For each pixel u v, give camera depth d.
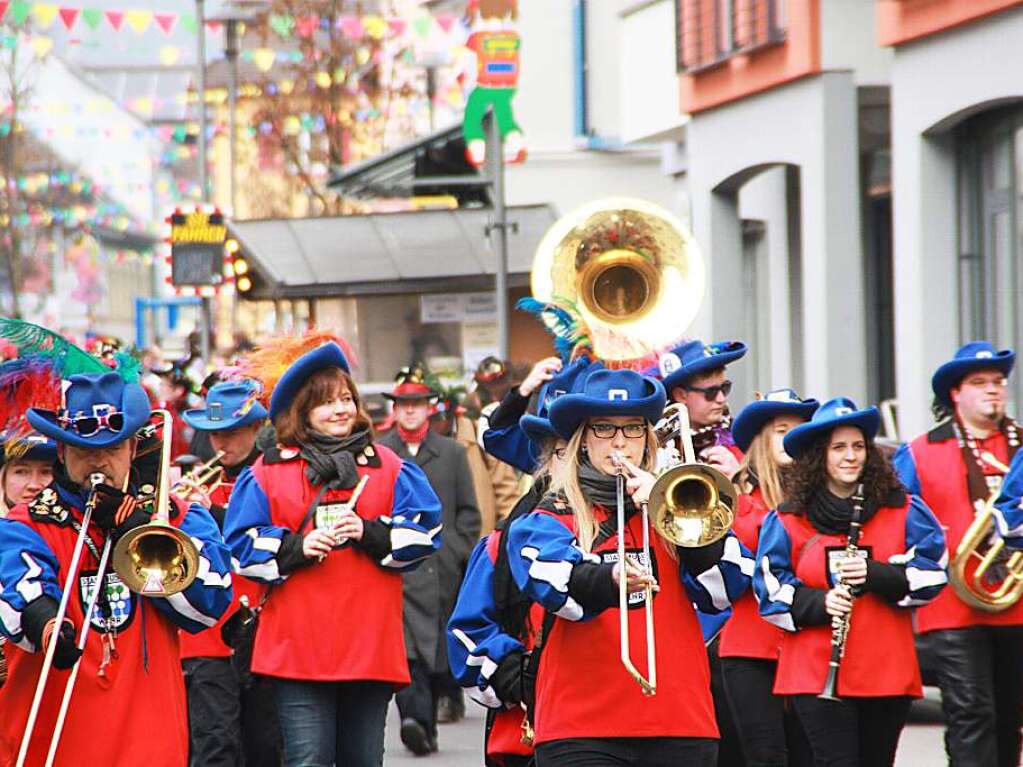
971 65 25.78
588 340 12.58
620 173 48.41
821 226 29.69
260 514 12.86
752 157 32.12
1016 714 14.50
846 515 12.52
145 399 10.12
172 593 9.68
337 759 13.21
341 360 13.20
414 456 20.16
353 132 59.72
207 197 50.44
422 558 13.08
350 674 12.83
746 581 10.14
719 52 32.50
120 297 124.06
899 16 27.30
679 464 9.39
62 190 82.50
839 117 29.67
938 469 14.66
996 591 14.12
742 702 13.42
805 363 30.41
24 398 10.50
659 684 10.02
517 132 33.66
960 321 27.36
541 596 9.88
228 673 14.14
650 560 9.96
